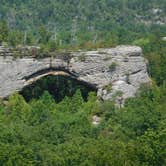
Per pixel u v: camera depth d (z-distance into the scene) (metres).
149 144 183.88
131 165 176.38
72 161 181.88
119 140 198.88
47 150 189.88
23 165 179.75
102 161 178.25
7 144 190.25
